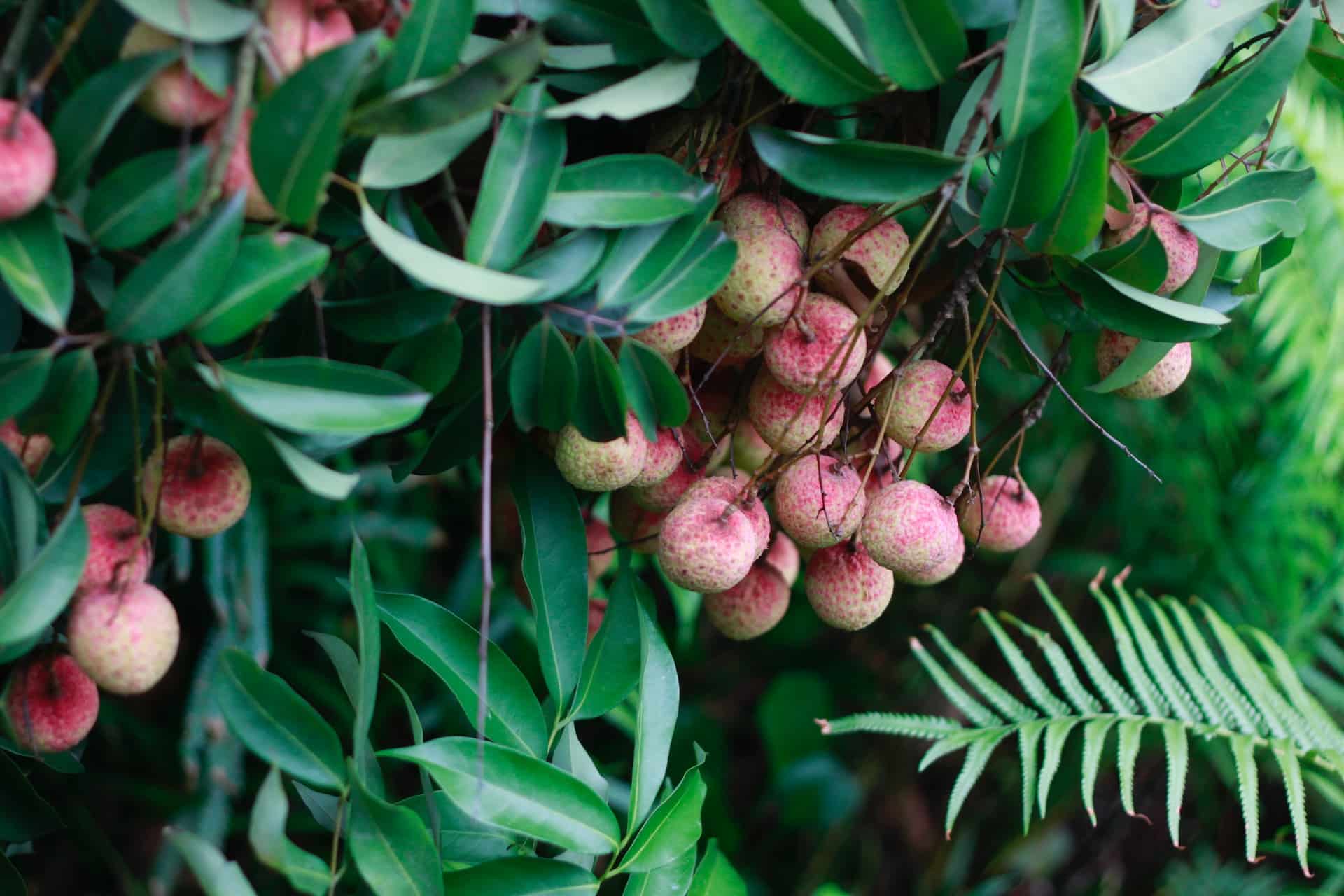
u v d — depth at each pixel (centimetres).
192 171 74
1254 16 82
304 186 73
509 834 85
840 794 176
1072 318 88
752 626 90
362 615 79
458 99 73
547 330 79
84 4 76
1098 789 191
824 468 84
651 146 84
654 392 80
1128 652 111
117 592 76
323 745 80
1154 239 81
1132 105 80
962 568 207
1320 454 150
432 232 78
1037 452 182
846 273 84
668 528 82
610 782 134
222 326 73
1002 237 80
